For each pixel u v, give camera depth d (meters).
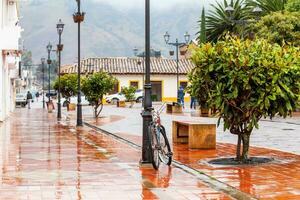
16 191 8.69
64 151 14.60
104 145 16.36
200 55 11.84
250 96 11.52
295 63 11.53
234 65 11.30
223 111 11.81
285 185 9.23
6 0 32.31
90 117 33.50
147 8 11.96
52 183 9.46
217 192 8.71
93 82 31.72
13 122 29.02
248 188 8.99
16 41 28.61
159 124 11.55
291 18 39.84
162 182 9.66
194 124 15.02
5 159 12.77
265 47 11.55
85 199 8.14
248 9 52.75
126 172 10.80
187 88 12.54
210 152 14.32
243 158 12.05
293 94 11.57
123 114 37.69
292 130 22.64
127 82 72.31
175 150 14.82
